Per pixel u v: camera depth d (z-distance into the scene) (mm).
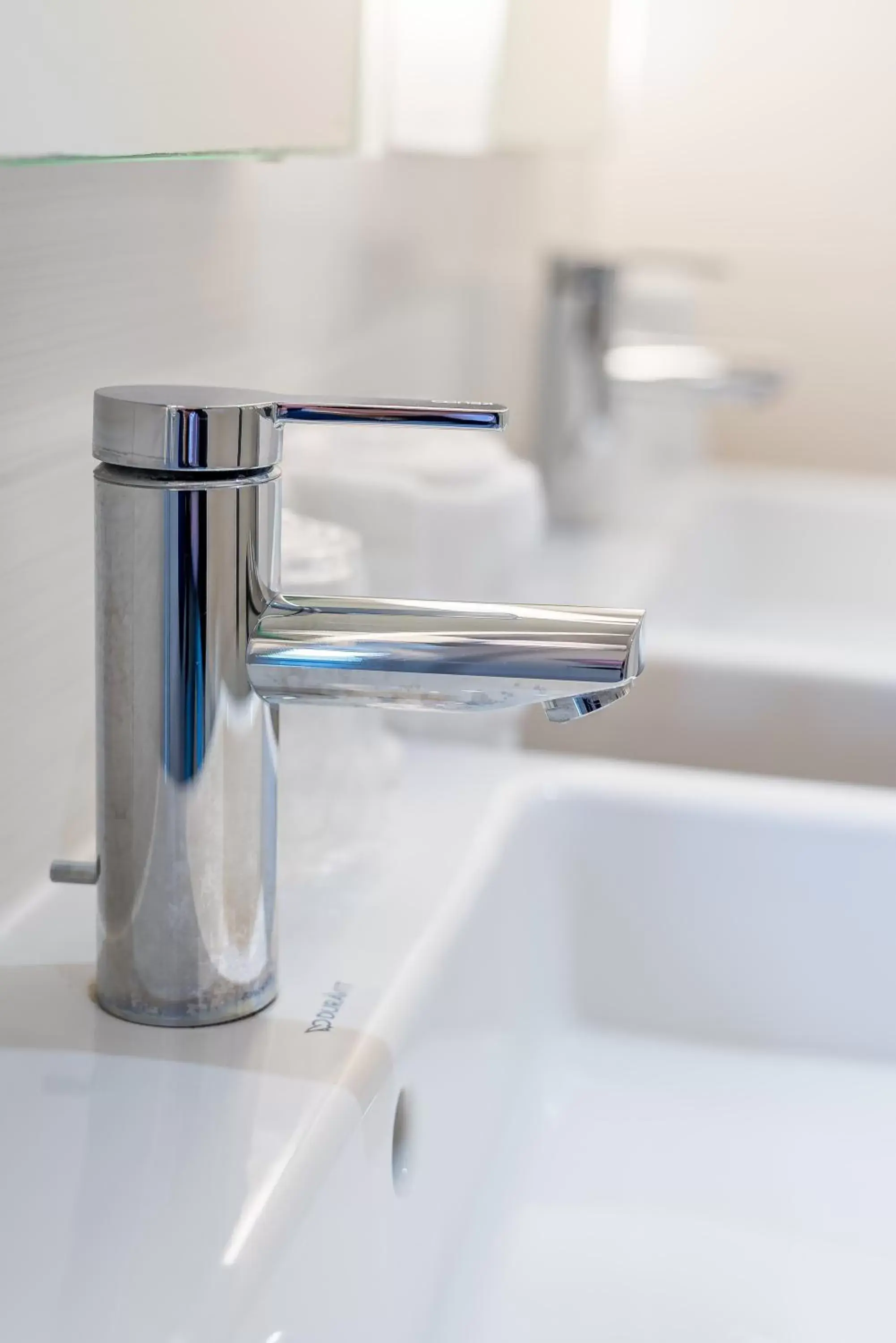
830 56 1316
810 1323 466
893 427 1369
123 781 399
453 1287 469
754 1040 628
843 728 769
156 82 317
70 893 498
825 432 1384
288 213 667
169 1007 411
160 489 376
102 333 495
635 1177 538
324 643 385
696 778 636
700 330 1384
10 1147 352
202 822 399
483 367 1044
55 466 473
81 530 496
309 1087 384
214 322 592
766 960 622
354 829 549
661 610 941
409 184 856
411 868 536
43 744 484
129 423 373
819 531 1160
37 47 270
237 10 358
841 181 1337
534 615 383
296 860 524
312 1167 353
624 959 634
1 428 437
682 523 1135
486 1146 530
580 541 1065
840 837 606
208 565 383
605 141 914
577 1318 463
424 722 676
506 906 574
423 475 735
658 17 1331
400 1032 428
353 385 784
